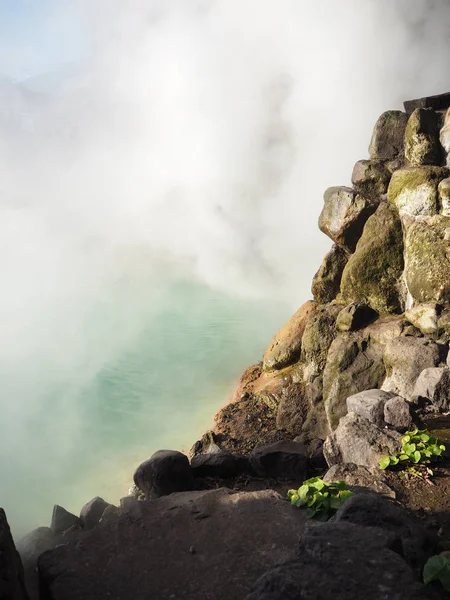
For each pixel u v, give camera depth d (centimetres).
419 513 448
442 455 534
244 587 338
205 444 939
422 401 698
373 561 290
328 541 305
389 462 506
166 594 336
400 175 918
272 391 1012
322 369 944
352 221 983
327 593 274
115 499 1027
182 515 410
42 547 514
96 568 359
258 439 927
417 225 879
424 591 275
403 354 805
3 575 288
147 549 376
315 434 886
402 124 980
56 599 334
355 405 641
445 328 811
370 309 930
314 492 426
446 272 832
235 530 392
